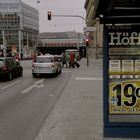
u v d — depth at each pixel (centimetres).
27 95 1831
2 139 916
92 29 4303
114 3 652
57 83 2459
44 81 2638
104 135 880
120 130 873
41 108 1404
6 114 1282
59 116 1184
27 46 15000
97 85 2206
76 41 13825
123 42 855
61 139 879
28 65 5378
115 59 859
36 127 1052
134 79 862
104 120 875
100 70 3809
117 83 865
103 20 839
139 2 668
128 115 872
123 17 833
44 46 14075
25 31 16488
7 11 16000
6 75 2689
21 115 1256
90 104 1430
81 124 1050
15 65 2958
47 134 936
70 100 1554
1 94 1891
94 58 8262
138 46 855
